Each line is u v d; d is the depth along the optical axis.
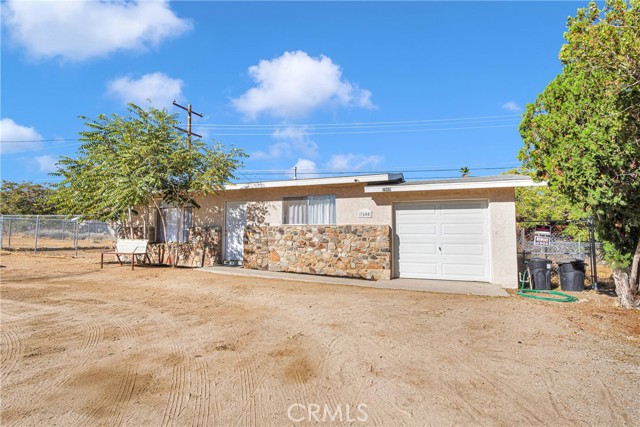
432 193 10.73
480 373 4.06
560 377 3.94
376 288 9.46
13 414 3.28
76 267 13.58
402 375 4.05
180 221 14.98
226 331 5.76
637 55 5.79
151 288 9.60
